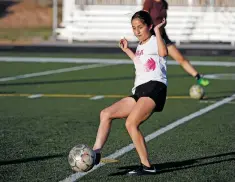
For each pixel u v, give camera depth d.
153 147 20.88
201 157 19.45
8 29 94.94
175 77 43.16
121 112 16.81
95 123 25.48
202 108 29.64
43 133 23.27
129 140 22.05
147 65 16.97
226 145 21.28
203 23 71.81
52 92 35.00
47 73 44.72
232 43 70.88
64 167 18.09
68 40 73.69
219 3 73.69
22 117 26.84
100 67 49.44
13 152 20.06
